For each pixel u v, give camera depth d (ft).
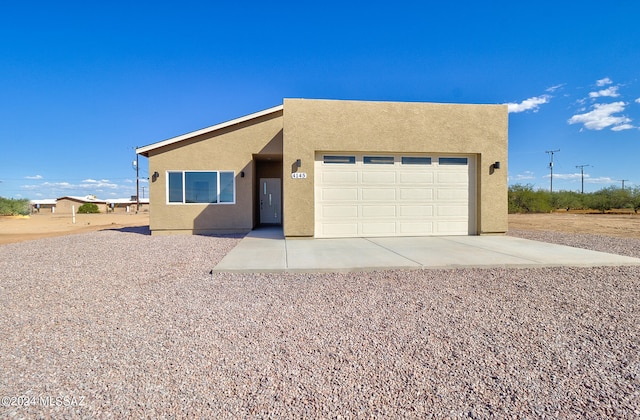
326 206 37.52
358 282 19.69
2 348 11.27
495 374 9.70
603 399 8.52
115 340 11.91
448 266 22.99
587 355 10.83
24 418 7.74
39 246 34.53
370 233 38.09
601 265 23.75
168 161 44.83
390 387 9.07
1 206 108.78
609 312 14.70
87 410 8.05
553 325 13.26
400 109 37.52
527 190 109.60
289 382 9.30
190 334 12.42
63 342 11.73
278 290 18.08
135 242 37.11
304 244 32.71
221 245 34.55
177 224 45.01
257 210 52.70
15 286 18.94
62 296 17.06
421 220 38.73
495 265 23.27
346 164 37.78
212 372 9.80
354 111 37.04
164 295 17.20
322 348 11.32
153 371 9.84
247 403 8.38
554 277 20.72
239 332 12.61
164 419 7.77
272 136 45.60
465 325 13.26
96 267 23.91
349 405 8.31
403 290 18.04
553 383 9.25
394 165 38.37
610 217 85.66
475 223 39.47
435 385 9.16
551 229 52.75
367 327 13.08
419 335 12.34
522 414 7.97
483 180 38.63
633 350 11.16
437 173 38.96
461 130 38.32
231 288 18.48
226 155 45.27
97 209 182.70
